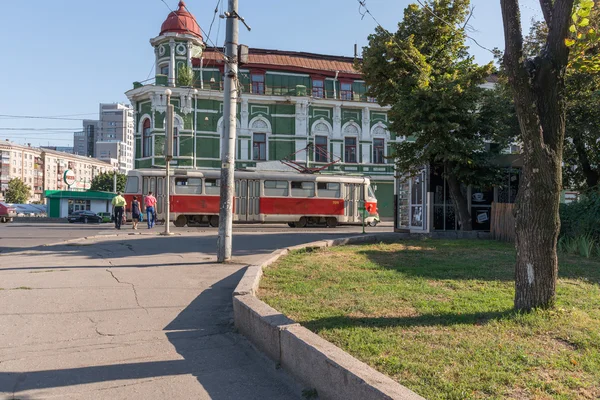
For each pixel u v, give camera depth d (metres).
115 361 4.58
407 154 16.47
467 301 5.95
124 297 7.04
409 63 15.10
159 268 9.50
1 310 6.20
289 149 37.06
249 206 25.45
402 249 11.67
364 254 10.72
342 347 4.21
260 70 37.06
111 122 151.88
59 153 127.25
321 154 37.97
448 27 15.37
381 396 2.95
